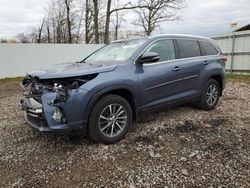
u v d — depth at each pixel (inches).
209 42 223.0
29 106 142.9
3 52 535.8
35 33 1402.6
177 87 183.2
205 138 158.4
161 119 194.7
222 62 226.2
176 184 110.1
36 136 164.7
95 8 874.1
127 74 151.3
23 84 156.3
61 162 130.3
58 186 110.4
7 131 175.5
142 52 164.2
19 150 144.8
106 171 121.4
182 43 194.9
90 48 639.8
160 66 171.3
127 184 110.8
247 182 110.6
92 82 136.7
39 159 134.0
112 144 149.6
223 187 107.3
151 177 115.7
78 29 1325.0
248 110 225.0
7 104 267.6
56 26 1443.2
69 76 130.0
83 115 134.9
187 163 127.7
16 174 120.3
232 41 542.9
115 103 147.3
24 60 562.6
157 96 169.8
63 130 130.8
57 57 600.1
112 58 172.2
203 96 210.1
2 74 542.3
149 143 150.9
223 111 219.9
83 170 122.6
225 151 140.3
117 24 1178.6
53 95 130.0
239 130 173.2
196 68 197.3
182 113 210.5
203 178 114.2
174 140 155.3
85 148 145.1
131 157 134.4
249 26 684.1
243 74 519.8
